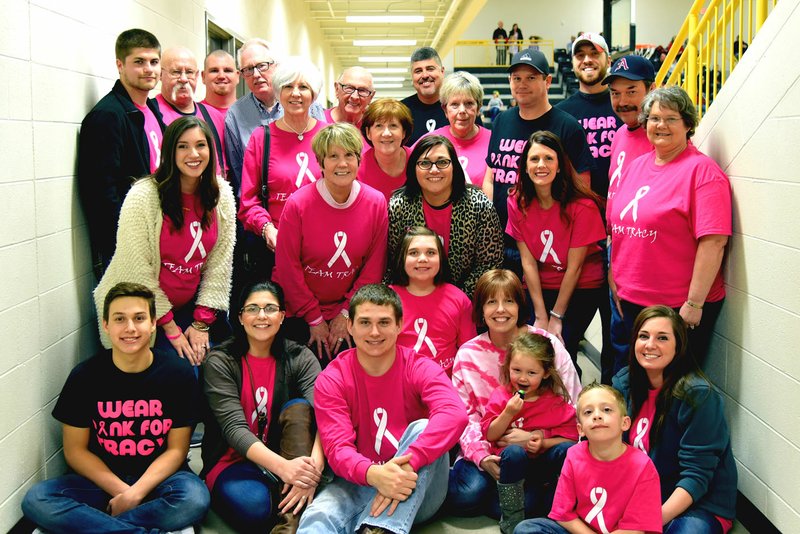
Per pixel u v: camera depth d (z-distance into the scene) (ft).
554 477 8.07
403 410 8.15
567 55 63.57
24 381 7.73
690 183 8.25
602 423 6.75
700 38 11.32
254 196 10.54
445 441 7.51
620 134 10.55
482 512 8.32
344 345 10.06
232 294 11.20
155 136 10.28
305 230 9.27
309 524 7.38
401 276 9.52
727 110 8.66
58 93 8.70
